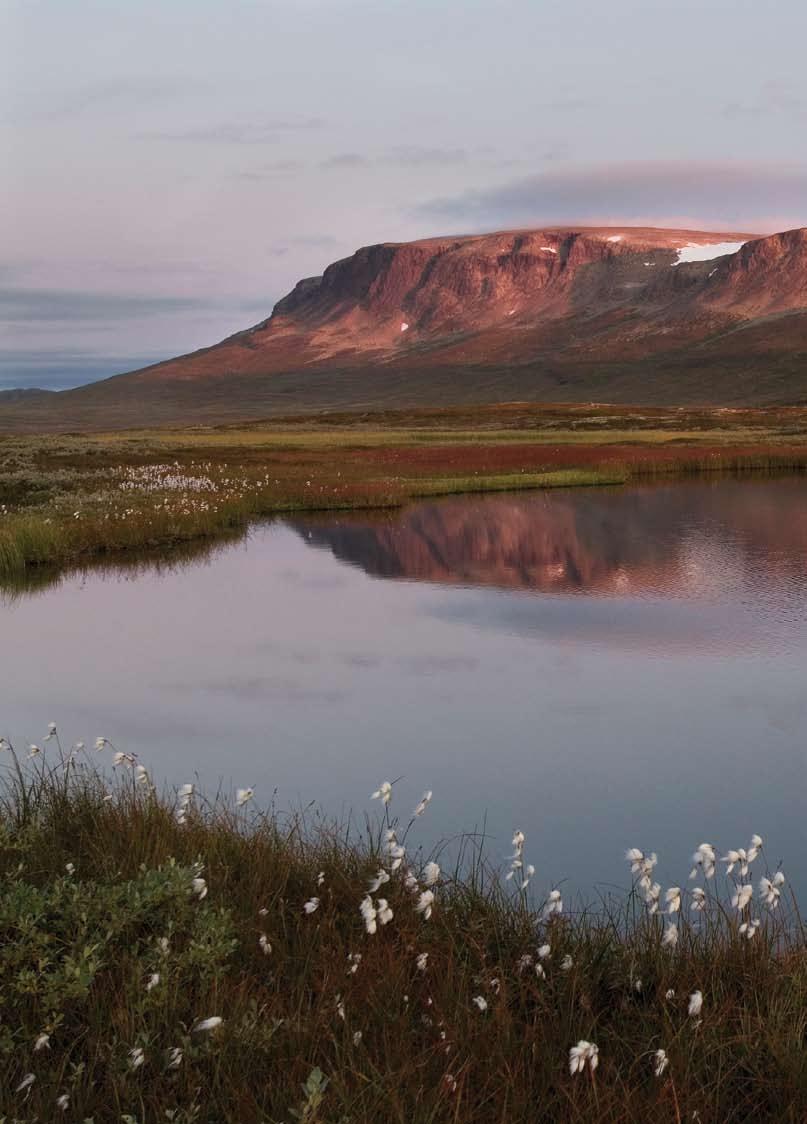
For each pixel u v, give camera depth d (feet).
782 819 30.83
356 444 279.08
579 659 52.03
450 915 20.11
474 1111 13.50
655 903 18.01
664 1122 13.42
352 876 21.80
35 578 80.89
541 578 78.43
